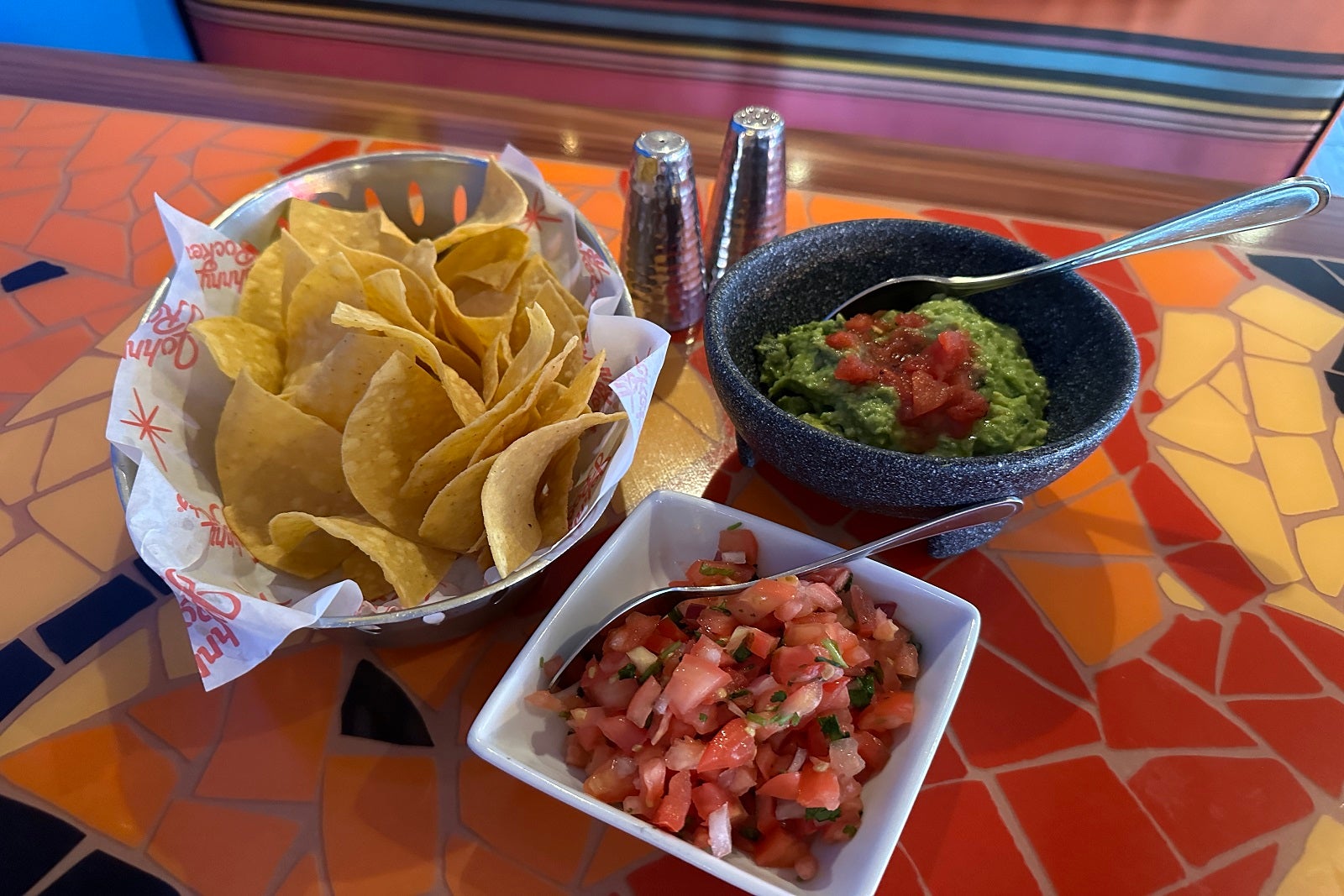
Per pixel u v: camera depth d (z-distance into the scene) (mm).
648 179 1014
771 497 961
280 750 744
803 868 630
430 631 782
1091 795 726
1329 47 1740
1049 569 892
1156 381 1081
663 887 670
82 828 695
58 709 767
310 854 684
